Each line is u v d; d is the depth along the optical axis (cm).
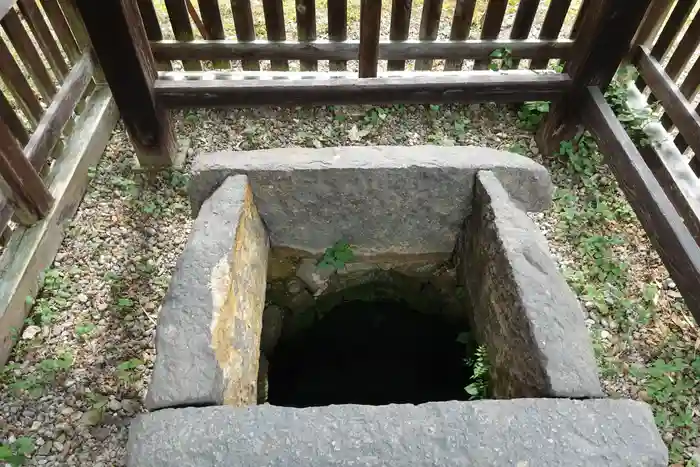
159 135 342
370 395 299
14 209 291
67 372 276
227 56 370
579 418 170
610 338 297
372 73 366
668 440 264
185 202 347
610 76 345
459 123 395
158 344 185
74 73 347
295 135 385
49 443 254
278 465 160
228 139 383
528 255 214
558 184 367
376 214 261
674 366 282
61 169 332
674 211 299
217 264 205
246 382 224
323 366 315
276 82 339
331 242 276
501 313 226
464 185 248
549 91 354
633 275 325
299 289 305
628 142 325
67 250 320
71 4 345
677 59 347
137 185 354
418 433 166
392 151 249
